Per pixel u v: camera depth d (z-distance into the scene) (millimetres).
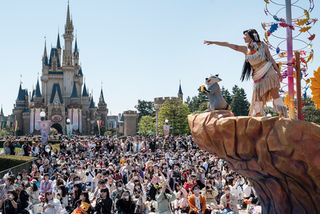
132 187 19672
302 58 10523
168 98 102375
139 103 166375
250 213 17797
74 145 48188
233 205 17438
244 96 105812
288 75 10109
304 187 8523
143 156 34469
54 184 19875
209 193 17953
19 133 157000
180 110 100438
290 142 7996
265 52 9859
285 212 9188
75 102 167500
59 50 184875
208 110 10094
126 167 24594
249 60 9961
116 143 49875
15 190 16312
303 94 10398
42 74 172625
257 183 9562
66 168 25406
